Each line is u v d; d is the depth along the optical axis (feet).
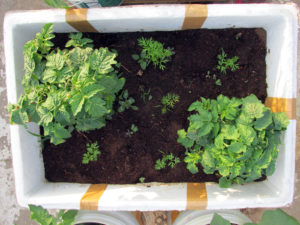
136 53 1.84
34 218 1.62
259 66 1.81
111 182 1.89
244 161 1.55
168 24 1.69
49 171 1.90
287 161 1.59
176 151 1.88
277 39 1.66
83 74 1.39
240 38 1.81
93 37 1.82
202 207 1.63
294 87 1.57
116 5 1.84
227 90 1.84
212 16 1.58
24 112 1.49
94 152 1.87
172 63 1.85
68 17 1.59
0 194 2.73
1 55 2.62
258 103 1.48
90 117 1.57
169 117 1.88
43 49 1.56
